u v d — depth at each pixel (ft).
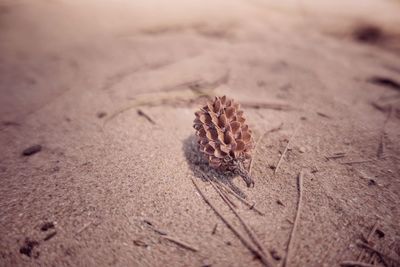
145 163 0.64
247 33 1.40
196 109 0.82
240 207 0.55
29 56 1.20
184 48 1.20
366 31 1.54
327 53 1.20
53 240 0.50
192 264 0.47
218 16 1.65
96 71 1.05
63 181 0.61
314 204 0.56
